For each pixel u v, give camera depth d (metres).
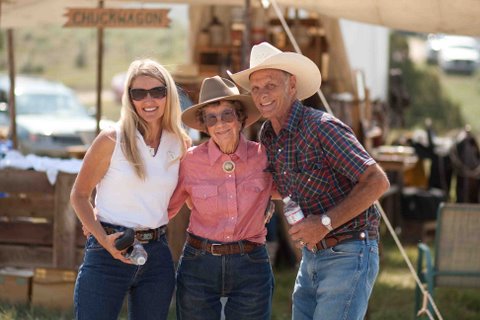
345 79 22.62
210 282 9.10
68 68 73.75
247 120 9.50
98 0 16.67
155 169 8.90
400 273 18.56
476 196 24.53
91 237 8.94
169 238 14.17
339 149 8.43
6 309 13.77
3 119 32.53
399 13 14.14
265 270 9.22
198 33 21.83
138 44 79.75
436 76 62.19
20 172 14.11
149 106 8.84
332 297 8.62
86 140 27.80
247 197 9.02
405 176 25.86
